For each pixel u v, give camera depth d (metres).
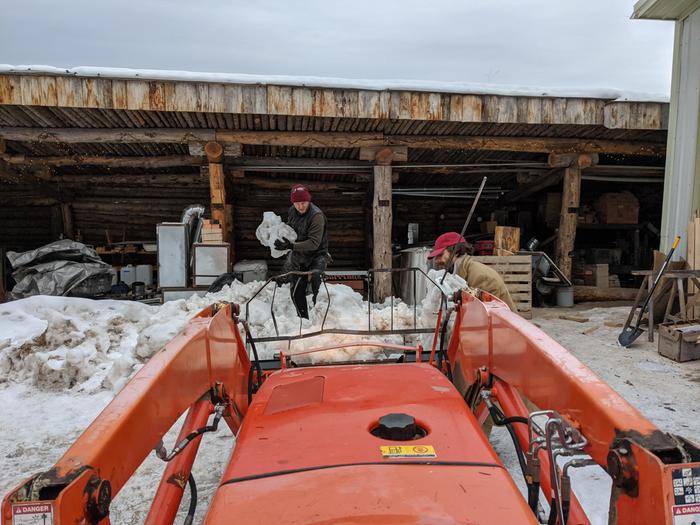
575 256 11.19
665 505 0.85
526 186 10.68
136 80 6.13
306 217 4.95
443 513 0.93
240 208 11.27
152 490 2.59
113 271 9.59
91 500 0.92
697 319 5.65
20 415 3.62
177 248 7.60
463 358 2.19
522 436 1.61
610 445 1.03
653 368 4.68
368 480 1.04
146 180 10.17
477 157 9.24
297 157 8.88
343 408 1.44
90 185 10.97
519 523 0.92
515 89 6.80
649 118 7.15
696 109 6.62
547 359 1.37
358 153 8.55
